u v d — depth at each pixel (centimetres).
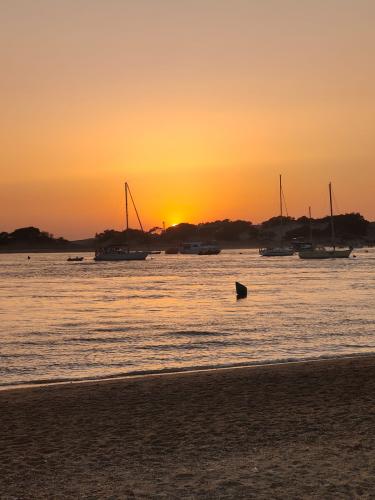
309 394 1548
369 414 1321
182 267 13938
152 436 1215
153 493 898
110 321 3997
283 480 928
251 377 1811
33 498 898
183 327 3550
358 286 7044
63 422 1352
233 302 5350
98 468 1024
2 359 2497
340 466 982
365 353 2492
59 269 14038
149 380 1828
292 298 5566
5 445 1180
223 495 879
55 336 3219
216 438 1183
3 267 15562
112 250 17875
